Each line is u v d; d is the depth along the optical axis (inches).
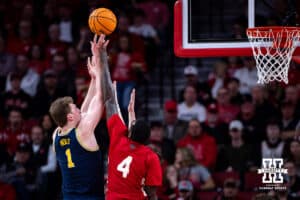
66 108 673.6
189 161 1095.6
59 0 1469.0
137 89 1294.3
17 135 1229.7
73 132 674.8
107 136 1173.1
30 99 1291.8
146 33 1411.2
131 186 664.4
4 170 1165.7
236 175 1118.4
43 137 1181.7
